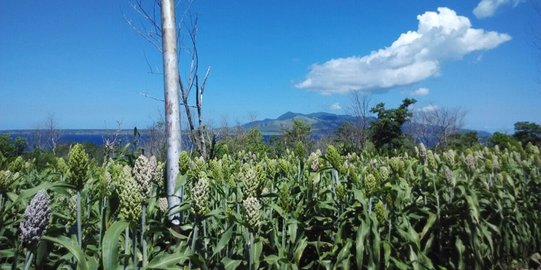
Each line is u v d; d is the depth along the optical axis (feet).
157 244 12.86
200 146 27.78
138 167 9.48
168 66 13.66
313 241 15.75
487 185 19.54
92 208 13.34
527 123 81.51
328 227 15.83
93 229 12.60
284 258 12.48
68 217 11.73
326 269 14.76
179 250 10.84
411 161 21.15
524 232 20.67
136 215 9.02
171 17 13.84
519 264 20.48
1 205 11.95
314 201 15.81
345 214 15.33
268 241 13.42
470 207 16.38
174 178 13.25
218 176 15.58
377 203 14.42
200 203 10.38
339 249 15.19
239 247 13.33
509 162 25.88
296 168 20.90
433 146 87.20
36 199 8.27
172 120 13.48
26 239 8.14
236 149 55.77
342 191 15.31
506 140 66.90
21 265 10.41
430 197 18.30
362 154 33.65
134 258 9.37
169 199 13.16
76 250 8.73
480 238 17.71
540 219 22.44
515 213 19.95
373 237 14.52
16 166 17.58
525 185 23.44
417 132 98.84
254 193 12.55
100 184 11.60
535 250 21.66
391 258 14.37
